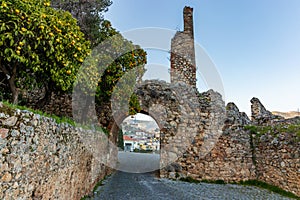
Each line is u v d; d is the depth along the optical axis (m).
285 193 7.75
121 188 7.71
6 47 3.85
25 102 7.78
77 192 5.26
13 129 2.59
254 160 9.73
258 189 8.49
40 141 3.25
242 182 9.38
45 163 3.42
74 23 5.43
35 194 3.11
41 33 4.04
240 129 10.14
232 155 9.71
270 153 8.89
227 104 10.68
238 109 10.74
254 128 10.23
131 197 6.59
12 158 2.55
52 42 4.13
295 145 7.74
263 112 11.81
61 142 4.12
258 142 9.69
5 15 3.60
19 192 2.69
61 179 4.11
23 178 2.78
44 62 4.57
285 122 9.45
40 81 5.28
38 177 3.18
